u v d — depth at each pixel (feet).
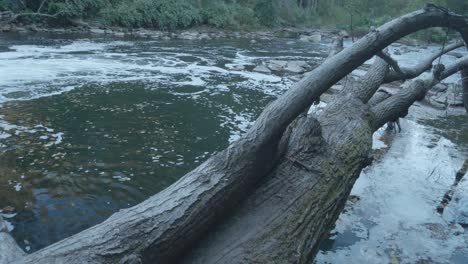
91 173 15.62
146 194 14.42
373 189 16.24
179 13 81.05
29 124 20.45
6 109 22.49
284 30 101.30
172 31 78.79
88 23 66.49
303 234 9.58
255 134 10.42
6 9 56.75
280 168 11.71
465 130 25.84
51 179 14.85
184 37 74.18
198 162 17.57
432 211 14.75
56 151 17.42
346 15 138.41
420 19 13.66
